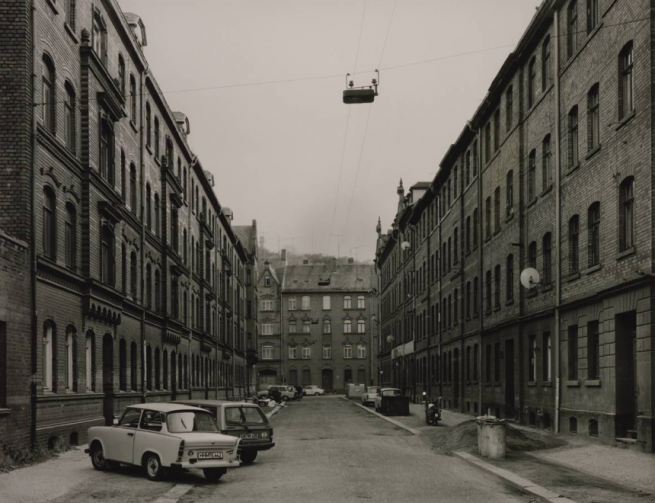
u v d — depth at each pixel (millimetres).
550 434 24344
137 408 16234
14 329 17922
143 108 32969
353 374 106625
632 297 19125
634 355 20047
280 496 13383
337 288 108062
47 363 20500
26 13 19203
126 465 17000
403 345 66125
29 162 19047
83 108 23812
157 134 37656
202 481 15484
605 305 20922
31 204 19062
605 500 12586
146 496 13242
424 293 55781
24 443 18281
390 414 41875
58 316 21125
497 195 34906
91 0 25531
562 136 25188
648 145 18328
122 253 28969
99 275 25062
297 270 111375
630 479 14977
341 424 35312
